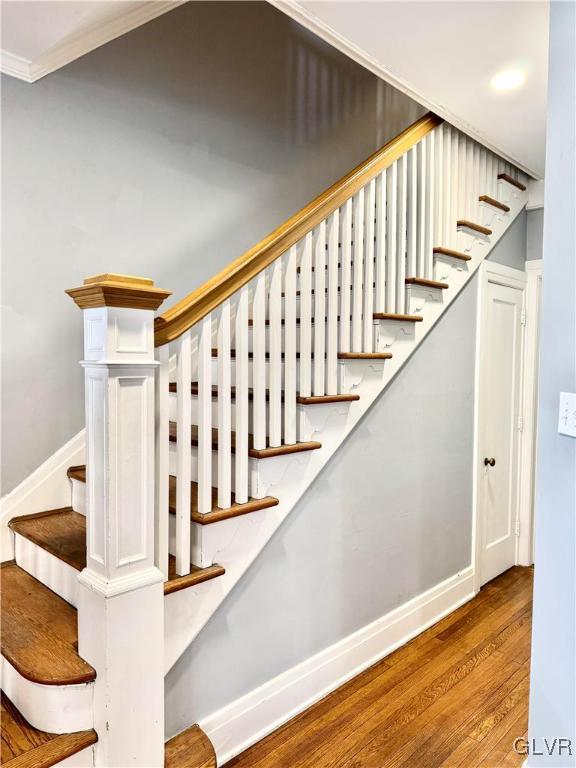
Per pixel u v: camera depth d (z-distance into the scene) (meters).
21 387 2.11
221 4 2.80
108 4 1.88
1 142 2.01
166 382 1.52
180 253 2.62
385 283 2.45
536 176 3.42
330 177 3.48
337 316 2.15
